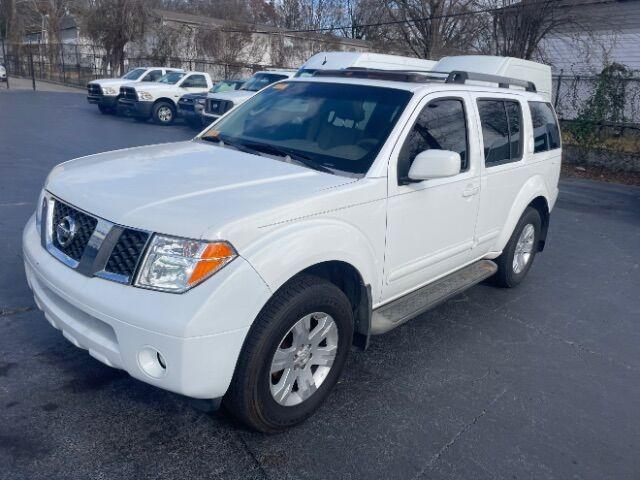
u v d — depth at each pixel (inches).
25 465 110.4
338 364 135.3
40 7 1916.8
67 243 119.0
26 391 133.9
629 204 424.2
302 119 164.4
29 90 1195.9
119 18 1280.8
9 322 165.8
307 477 114.3
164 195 117.3
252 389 114.3
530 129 214.2
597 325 202.4
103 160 147.9
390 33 1005.2
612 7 765.9
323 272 134.9
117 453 116.3
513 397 150.5
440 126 163.5
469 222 179.6
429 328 189.0
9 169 374.3
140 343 104.2
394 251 148.3
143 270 105.9
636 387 161.0
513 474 120.7
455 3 862.5
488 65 463.8
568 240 316.2
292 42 1392.7
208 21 1454.2
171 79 796.6
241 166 140.1
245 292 106.7
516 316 204.8
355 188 132.8
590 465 125.6
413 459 122.6
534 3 695.1
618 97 567.2
